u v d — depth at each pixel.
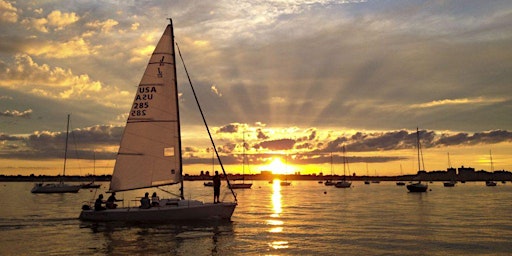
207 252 18.78
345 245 20.75
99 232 24.55
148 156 30.20
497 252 19.19
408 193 94.38
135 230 25.33
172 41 31.23
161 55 30.94
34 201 59.12
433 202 57.75
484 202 57.41
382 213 38.66
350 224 29.34
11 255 18.14
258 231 25.23
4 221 29.97
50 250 19.14
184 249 19.42
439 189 128.50
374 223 30.12
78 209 42.66
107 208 29.23
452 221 31.66
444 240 22.38
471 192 100.12
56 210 41.22
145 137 30.31
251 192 100.25
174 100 30.89
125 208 29.09
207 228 26.36
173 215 28.31
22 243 20.88
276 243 21.14
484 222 31.03
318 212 39.69
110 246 20.06
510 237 23.52
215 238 22.50
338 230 26.16
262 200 62.97
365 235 24.06
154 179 30.03
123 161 29.94
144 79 30.78
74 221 29.59
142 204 28.75
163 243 20.89
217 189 29.98
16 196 77.00
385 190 119.75
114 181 29.75
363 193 94.81
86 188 131.62
